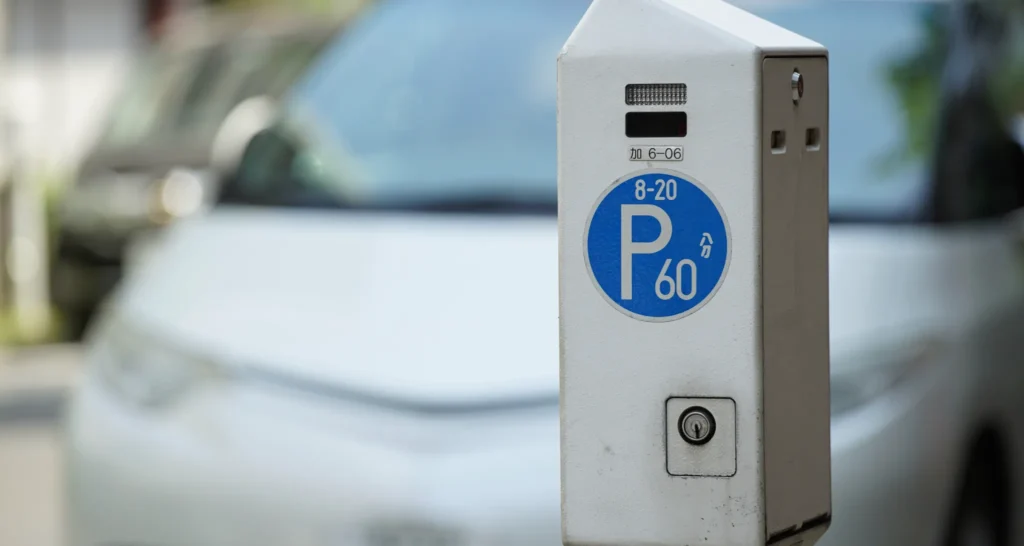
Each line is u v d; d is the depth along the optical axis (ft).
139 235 59.98
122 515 25.13
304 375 24.00
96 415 26.16
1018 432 26.73
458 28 30.76
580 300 12.78
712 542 12.66
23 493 42.83
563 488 12.88
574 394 12.82
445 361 23.29
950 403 23.59
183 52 64.85
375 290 24.70
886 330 23.34
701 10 13.09
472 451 22.58
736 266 12.50
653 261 12.66
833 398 22.59
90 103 91.61
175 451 24.62
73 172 63.52
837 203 25.79
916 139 26.78
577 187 12.78
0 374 61.26
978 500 25.16
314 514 23.04
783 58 12.80
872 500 22.29
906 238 25.07
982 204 28.07
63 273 61.93
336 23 62.69
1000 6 31.91
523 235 25.30
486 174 27.17
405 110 29.22
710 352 12.57
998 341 25.84
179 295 26.78
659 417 12.68
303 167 28.73
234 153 30.71
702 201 12.57
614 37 12.75
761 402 12.52
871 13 28.63
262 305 25.50
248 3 92.48
